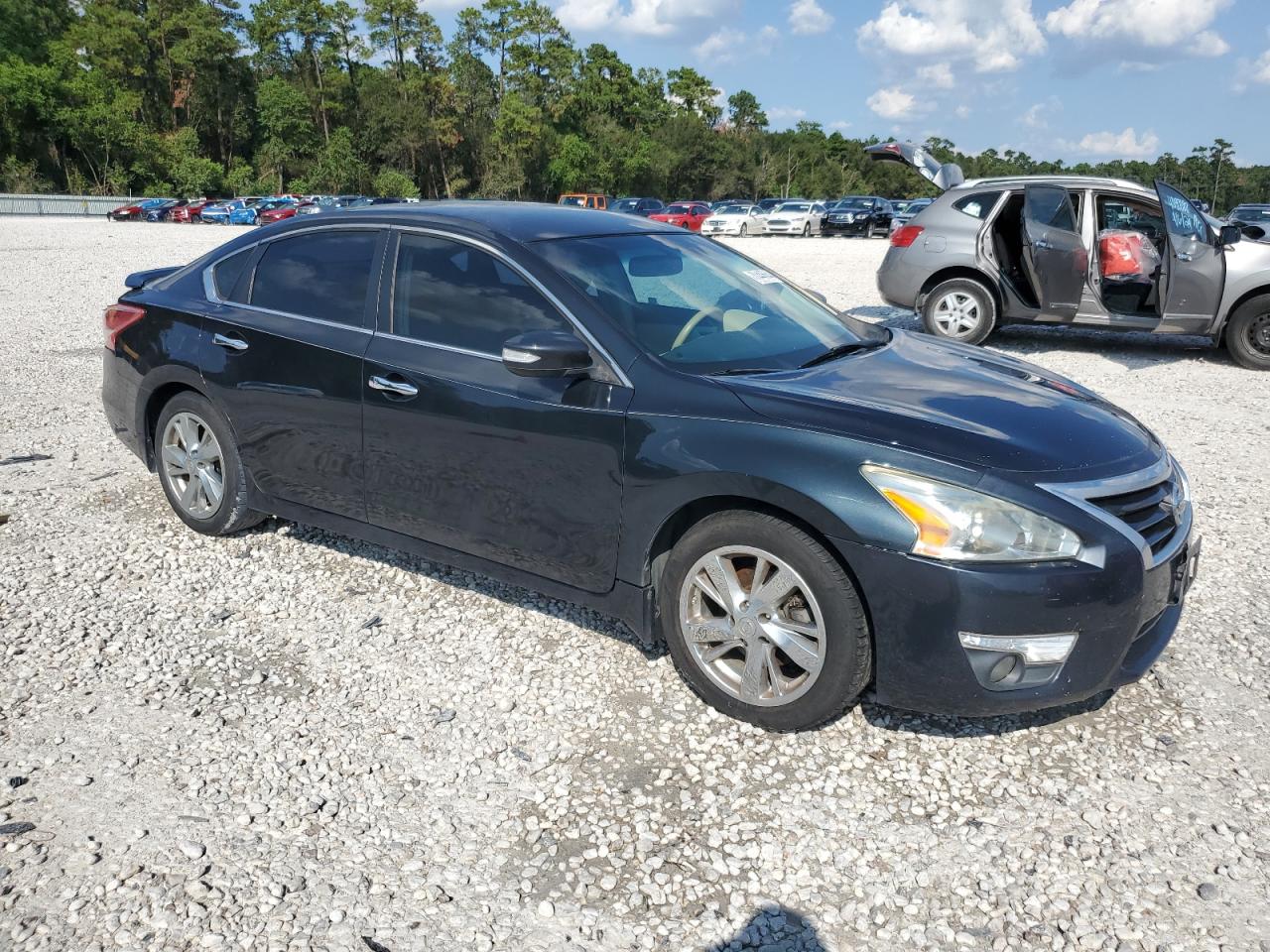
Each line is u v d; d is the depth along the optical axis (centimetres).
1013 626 263
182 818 264
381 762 291
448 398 346
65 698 324
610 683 335
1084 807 271
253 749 297
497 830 262
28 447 604
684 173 10231
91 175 7675
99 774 283
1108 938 225
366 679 338
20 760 290
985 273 954
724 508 302
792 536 282
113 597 399
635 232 395
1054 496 269
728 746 299
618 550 320
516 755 295
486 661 349
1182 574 299
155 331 446
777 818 267
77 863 247
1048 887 242
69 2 9656
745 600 298
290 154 8569
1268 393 786
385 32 9644
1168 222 846
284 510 420
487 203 412
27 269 1742
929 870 248
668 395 308
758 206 4291
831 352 355
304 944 222
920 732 306
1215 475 568
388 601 396
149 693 327
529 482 333
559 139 9169
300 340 391
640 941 225
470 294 356
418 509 367
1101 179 913
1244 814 268
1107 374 865
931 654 269
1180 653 357
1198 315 869
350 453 381
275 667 345
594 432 316
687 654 315
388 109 8825
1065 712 318
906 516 266
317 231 409
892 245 1017
